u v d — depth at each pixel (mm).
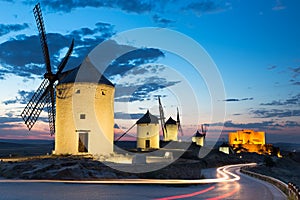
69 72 36031
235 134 109125
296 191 13641
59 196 15250
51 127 36656
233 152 83438
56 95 34094
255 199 15555
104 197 15234
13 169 24047
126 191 17453
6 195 15383
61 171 22594
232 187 21000
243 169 39438
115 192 16922
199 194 17172
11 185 18875
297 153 102688
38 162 26234
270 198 15914
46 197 14914
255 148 103438
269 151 102625
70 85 32938
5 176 23094
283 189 19078
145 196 15898
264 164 64625
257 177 29094
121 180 22031
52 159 28328
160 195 16422
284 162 78812
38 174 22594
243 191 18797
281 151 114062
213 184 22859
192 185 21766
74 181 20812
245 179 27453
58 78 36156
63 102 33125
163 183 21281
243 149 99438
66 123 32562
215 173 34719
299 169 72312
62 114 32969
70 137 32188
